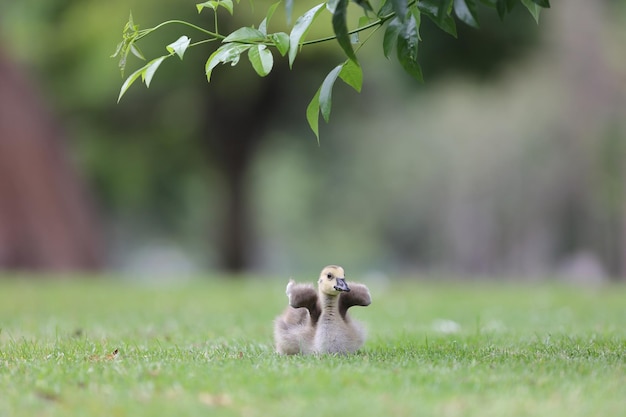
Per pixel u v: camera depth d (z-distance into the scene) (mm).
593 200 39375
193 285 20016
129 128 32188
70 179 26719
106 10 28188
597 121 37969
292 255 60844
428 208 47156
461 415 5246
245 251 34219
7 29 29734
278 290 18375
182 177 37719
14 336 10422
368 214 48938
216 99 31141
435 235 48281
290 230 53656
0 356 8023
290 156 42344
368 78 32094
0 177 24781
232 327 11266
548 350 8258
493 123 42281
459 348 8648
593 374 6531
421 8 7062
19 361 7441
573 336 9852
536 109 40188
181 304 15156
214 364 7012
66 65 30094
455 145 44125
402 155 45406
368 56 29141
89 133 32281
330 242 55500
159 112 31438
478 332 10227
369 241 54250
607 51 37375
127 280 21750
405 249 51250
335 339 7688
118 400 5676
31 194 25125
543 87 39375
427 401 5578
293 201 49125
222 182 34531
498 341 9430
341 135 40688
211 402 5613
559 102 39312
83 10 28594
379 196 47156
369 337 10031
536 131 40625
